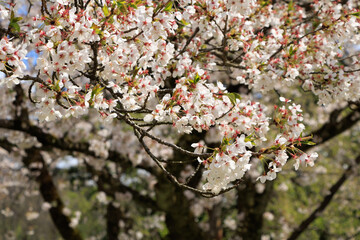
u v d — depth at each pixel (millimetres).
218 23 3574
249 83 3602
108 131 6688
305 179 10242
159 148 6797
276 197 10172
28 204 14648
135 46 2693
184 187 2596
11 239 12234
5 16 2443
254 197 7488
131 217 10617
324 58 3732
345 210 11375
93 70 2648
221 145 2357
